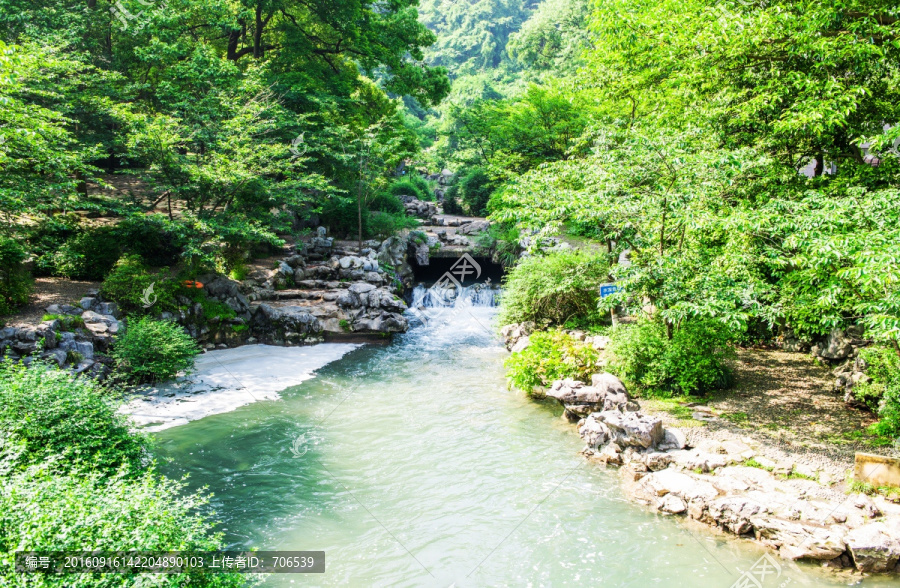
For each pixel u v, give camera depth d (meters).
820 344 12.33
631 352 11.23
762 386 11.00
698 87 12.66
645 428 8.73
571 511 7.72
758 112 11.80
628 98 15.70
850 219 8.23
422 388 13.07
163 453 9.34
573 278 15.85
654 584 6.20
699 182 10.55
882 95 11.11
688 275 10.19
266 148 17.31
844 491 7.29
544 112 24.75
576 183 12.71
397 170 41.75
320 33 25.94
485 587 6.22
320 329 17.20
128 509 5.10
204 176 15.27
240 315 16.75
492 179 26.11
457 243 26.12
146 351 12.38
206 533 7.12
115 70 18.69
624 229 11.21
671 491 7.78
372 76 30.97
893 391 8.50
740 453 8.39
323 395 12.52
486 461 9.28
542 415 11.30
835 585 6.08
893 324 6.79
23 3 16.36
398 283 22.45
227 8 20.55
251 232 16.20
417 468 9.06
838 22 10.55
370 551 6.88
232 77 18.62
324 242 22.41
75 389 7.78
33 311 12.52
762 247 10.01
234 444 9.86
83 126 16.98
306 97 21.98
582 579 6.32
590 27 14.38
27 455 6.38
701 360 10.63
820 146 11.83
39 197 12.35
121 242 16.47
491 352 16.41
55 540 4.54
